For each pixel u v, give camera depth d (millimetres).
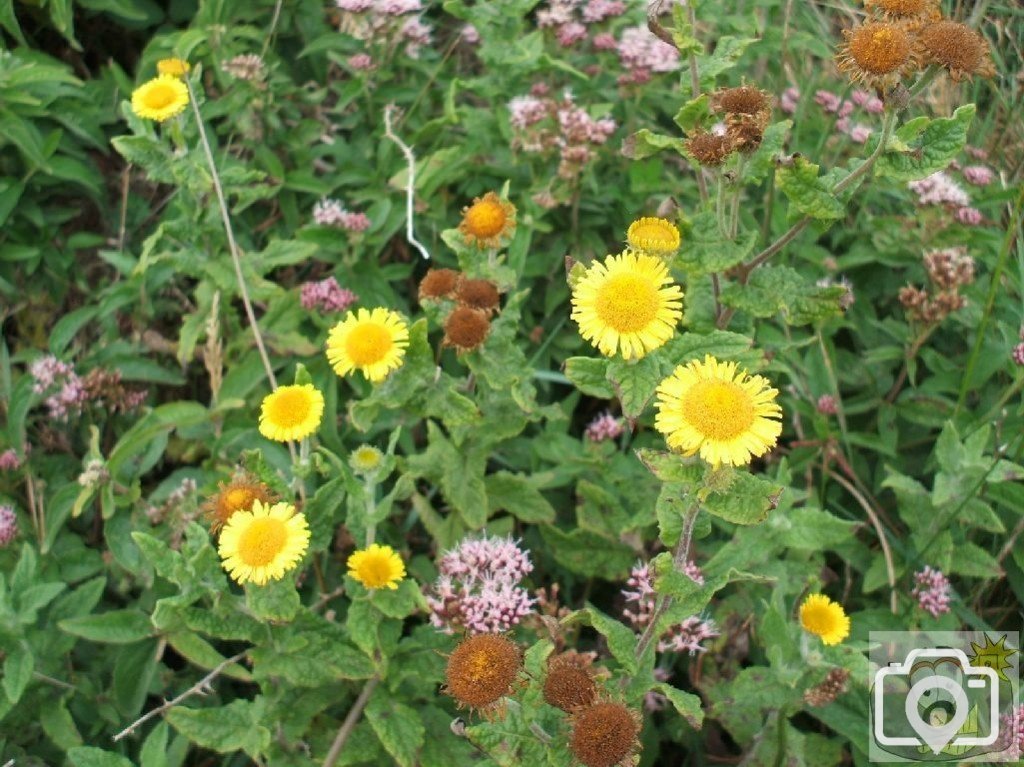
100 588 330
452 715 314
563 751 244
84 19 463
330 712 321
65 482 376
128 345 397
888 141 279
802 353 397
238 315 417
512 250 382
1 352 389
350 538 356
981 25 454
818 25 471
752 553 313
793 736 303
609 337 239
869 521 371
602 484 357
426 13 504
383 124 441
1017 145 444
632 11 454
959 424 369
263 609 274
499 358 323
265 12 458
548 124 400
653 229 281
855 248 407
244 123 425
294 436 284
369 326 298
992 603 364
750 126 280
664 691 260
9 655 302
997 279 344
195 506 345
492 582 312
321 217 405
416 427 397
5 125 393
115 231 435
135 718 320
